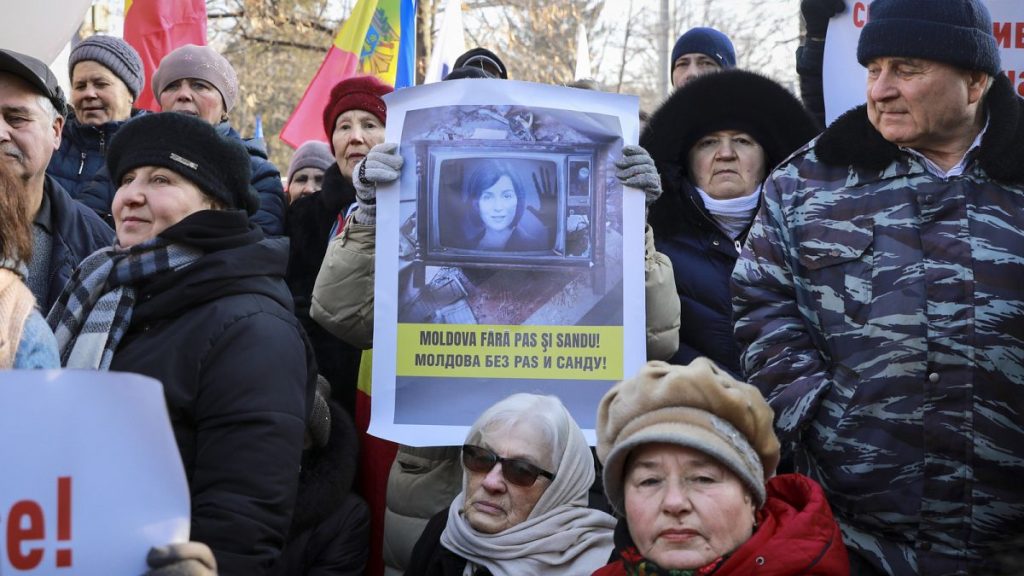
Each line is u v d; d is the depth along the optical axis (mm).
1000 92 3225
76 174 5406
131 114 6051
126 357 3066
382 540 4105
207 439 2980
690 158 4422
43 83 3840
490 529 3250
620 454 2549
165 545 1902
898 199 3227
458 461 3859
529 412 3299
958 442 3100
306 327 4652
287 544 3850
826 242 3281
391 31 8438
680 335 4234
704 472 2512
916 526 3141
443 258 3617
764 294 3369
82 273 3221
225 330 3057
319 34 18125
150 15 7320
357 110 4930
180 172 3240
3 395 1890
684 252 4316
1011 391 3100
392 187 3652
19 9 4586
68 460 1896
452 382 3568
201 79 5539
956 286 3127
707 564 2498
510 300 3600
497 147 3654
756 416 2555
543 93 3676
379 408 3562
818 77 4949
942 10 3127
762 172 4418
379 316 3596
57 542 1881
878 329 3178
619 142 3666
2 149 3760
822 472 3262
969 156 3211
